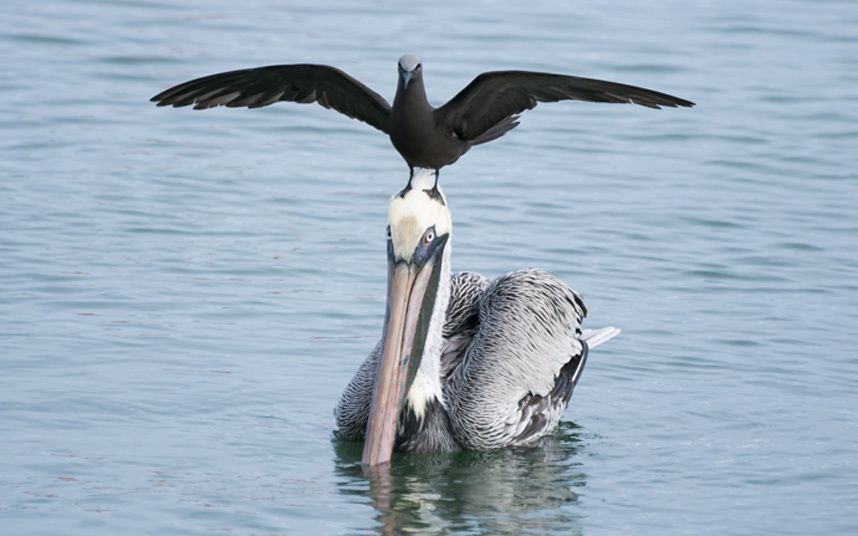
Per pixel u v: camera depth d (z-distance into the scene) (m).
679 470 11.20
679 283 15.79
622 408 12.65
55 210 17.27
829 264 16.52
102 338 13.51
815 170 20.28
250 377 12.88
